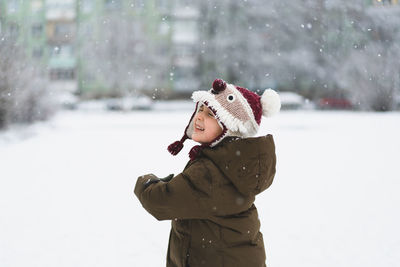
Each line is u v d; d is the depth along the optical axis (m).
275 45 38.09
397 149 8.64
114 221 3.90
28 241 3.36
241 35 38.88
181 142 1.67
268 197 4.84
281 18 37.94
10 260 2.98
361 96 22.08
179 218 1.42
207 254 1.44
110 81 30.94
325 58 33.66
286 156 7.93
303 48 36.47
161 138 10.77
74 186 5.35
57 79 39.47
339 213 4.16
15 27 11.64
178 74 40.25
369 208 4.33
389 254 3.10
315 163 7.12
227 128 1.45
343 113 22.52
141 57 33.00
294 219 3.99
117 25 32.47
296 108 31.95
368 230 3.64
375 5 23.33
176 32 40.75
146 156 7.74
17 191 5.07
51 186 5.35
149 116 21.42
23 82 11.70
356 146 9.24
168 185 1.39
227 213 1.42
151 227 3.74
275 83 38.00
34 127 12.33
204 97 1.47
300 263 2.96
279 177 5.96
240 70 38.66
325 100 30.58
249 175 1.38
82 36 39.16
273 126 14.37
